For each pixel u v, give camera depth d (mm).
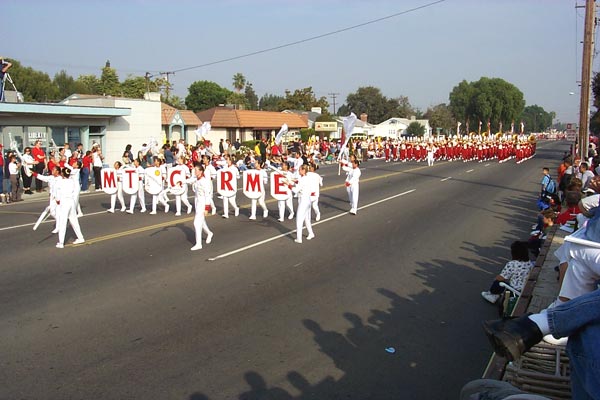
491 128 100750
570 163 23062
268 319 7176
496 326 2375
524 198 21141
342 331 6809
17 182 19578
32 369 5590
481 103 98188
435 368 5812
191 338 6473
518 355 2285
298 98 95438
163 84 79562
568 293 3648
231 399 5039
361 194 21984
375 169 37094
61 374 5480
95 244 11836
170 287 8562
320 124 58219
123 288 8492
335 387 5328
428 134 92125
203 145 29750
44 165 21969
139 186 16688
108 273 9367
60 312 7363
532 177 31391
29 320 7047
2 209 17484
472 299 8250
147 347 6191
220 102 79438
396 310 7672
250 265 10039
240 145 41750
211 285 8703
